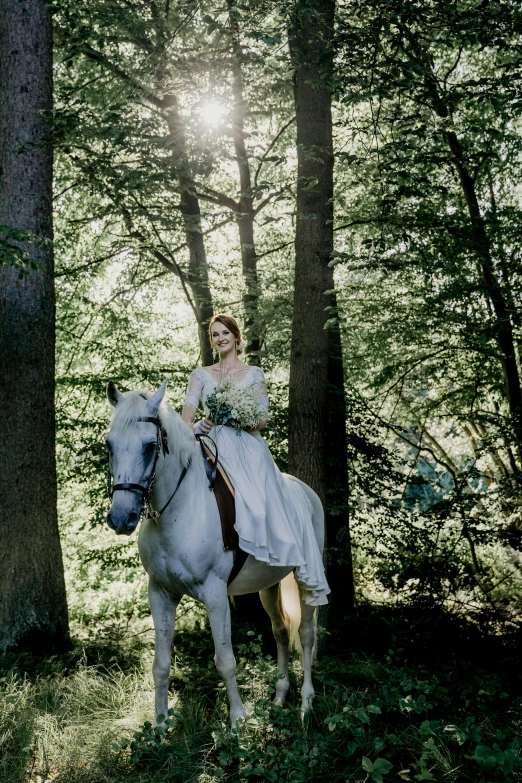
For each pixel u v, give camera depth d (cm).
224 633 375
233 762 354
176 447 370
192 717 411
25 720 394
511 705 443
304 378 656
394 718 412
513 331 913
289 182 899
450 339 1048
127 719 422
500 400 1140
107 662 543
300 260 666
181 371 922
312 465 650
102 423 848
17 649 564
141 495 332
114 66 780
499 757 313
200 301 923
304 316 661
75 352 972
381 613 793
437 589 802
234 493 392
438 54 1016
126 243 907
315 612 462
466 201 937
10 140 623
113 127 648
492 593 924
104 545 970
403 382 1078
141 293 1034
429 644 627
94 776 349
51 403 617
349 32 581
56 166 946
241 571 396
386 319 966
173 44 790
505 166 998
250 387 412
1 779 344
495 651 630
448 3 562
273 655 609
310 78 650
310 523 457
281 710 377
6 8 630
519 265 827
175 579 373
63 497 966
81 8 675
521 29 588
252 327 898
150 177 643
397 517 870
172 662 561
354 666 546
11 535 582
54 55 897
